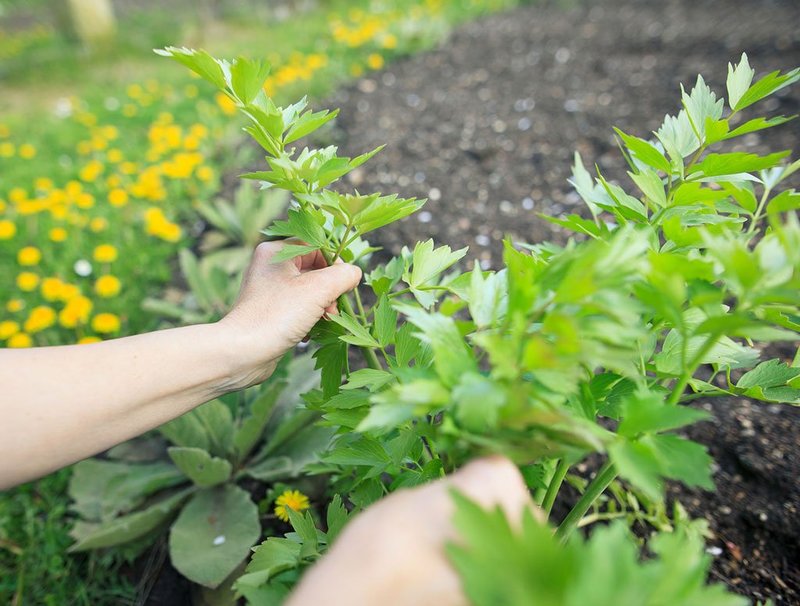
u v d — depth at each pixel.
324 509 0.75
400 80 1.85
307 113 0.39
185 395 0.46
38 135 1.83
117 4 3.54
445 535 0.25
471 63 1.92
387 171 1.33
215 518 0.72
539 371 0.28
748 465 0.66
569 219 0.42
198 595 0.68
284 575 0.40
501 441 0.28
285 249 0.42
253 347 0.45
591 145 1.33
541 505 0.48
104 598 0.73
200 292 1.03
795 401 0.40
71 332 1.07
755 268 0.28
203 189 1.44
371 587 0.24
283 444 0.81
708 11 2.09
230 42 2.68
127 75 2.44
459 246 1.07
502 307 0.34
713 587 0.26
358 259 0.54
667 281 0.29
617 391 0.40
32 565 0.76
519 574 0.22
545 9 2.46
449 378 0.29
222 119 1.79
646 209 0.44
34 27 3.30
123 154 1.63
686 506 0.65
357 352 0.90
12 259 1.26
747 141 1.18
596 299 0.28
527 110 1.53
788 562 0.59
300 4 3.10
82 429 0.43
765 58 1.57
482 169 1.30
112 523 0.72
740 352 0.41
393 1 2.78
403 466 0.45
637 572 0.23
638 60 1.74
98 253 1.14
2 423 0.41
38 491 0.84
